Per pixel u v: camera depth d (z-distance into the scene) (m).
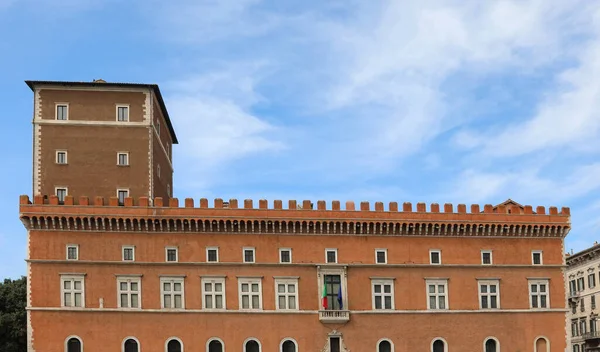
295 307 85.88
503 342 89.81
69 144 87.19
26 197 82.19
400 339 87.31
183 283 84.12
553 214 93.81
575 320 122.25
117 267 83.06
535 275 92.38
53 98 87.88
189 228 85.19
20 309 95.00
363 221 88.44
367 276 88.06
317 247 87.69
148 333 82.38
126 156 88.12
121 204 86.38
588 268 117.69
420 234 90.38
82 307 81.69
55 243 82.56
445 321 88.75
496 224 91.81
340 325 86.25
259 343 84.25
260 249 86.44
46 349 80.31
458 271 90.44
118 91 89.38
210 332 83.62
